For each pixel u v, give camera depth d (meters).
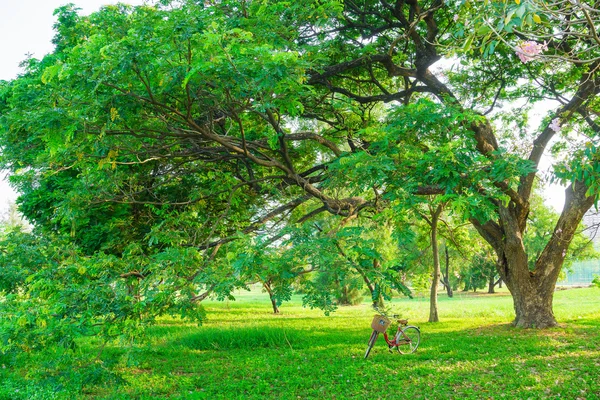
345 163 8.99
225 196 12.55
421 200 8.74
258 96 7.77
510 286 16.83
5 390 8.38
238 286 7.51
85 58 6.89
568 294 36.53
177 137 9.98
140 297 8.47
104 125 7.78
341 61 13.70
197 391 8.82
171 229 10.13
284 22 9.48
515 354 11.64
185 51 6.85
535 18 4.05
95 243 12.70
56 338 8.19
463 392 8.23
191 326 18.94
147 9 8.75
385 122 10.37
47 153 9.14
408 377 9.51
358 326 19.03
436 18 13.70
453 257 33.28
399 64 14.89
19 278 9.44
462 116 9.30
